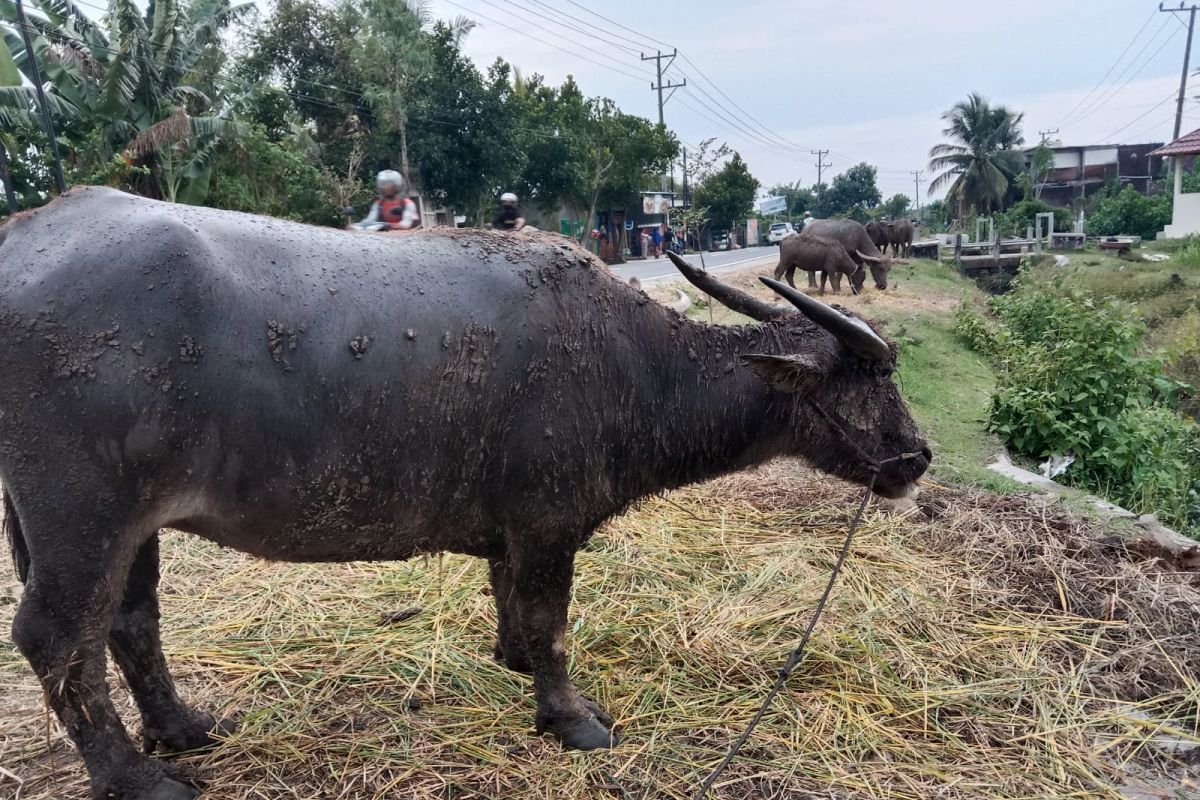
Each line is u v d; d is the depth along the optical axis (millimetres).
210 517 2816
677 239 35469
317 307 2787
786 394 3508
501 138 26047
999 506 5785
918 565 4984
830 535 5430
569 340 3141
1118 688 3881
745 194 42125
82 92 16922
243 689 3688
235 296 2686
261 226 2939
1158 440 7926
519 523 3189
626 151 33938
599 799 3092
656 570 4891
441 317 2953
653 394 3361
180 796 2977
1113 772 3322
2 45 15469
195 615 4270
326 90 26359
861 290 17312
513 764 3270
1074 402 7613
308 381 2744
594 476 3232
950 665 4031
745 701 3705
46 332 2543
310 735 3402
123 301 2582
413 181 26016
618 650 4094
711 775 3191
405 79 24625
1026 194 48375
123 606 3102
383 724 3502
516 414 3055
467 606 4469
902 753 3396
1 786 3057
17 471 2584
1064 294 12031
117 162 16188
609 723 3525
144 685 3189
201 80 19531
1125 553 5125
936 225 68188
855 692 3791
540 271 3197
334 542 3029
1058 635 4281
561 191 31250
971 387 10648
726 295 3629
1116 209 41156
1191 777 3320
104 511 2619
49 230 2721
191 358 2611
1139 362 7781
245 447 2709
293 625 4203
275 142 23797
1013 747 3463
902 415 3713
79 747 2844
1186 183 41031
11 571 4723
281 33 26938
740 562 5020
